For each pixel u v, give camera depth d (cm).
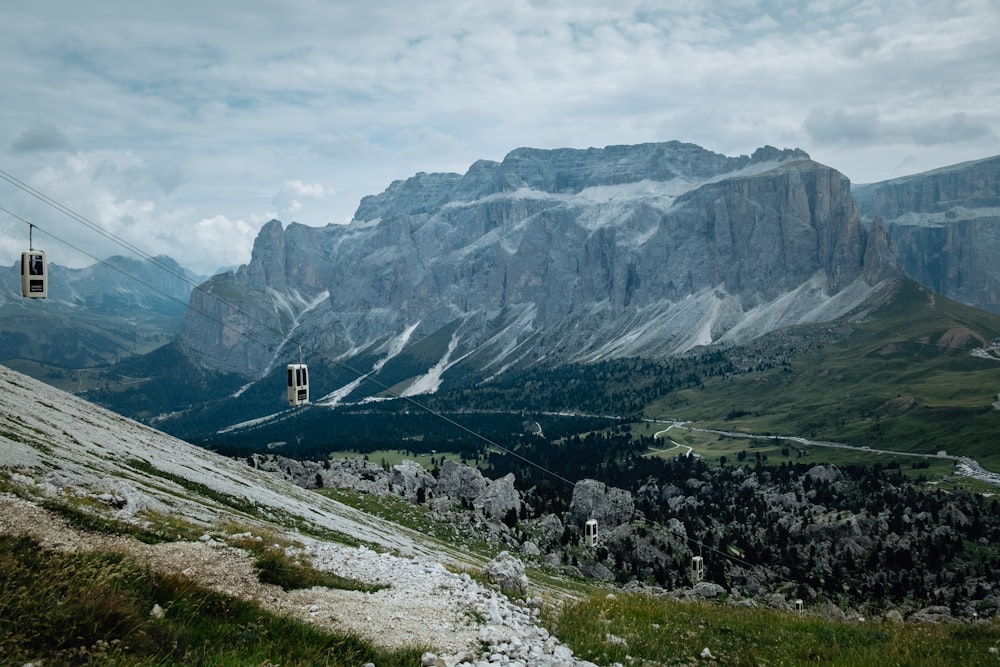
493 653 2477
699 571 8912
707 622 3359
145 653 1928
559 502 18712
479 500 16112
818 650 3031
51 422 7462
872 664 2811
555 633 2912
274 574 2808
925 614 9650
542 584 8512
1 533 2459
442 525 13350
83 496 3738
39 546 2452
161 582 2358
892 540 16538
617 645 2834
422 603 2858
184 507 5694
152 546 2903
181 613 2225
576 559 14225
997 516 18162
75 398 11062
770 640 3156
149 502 4700
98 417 9912
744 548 17088
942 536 16588
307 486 15162
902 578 14862
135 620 2031
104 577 2211
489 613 2881
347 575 3136
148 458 7931
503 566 3697
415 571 3334
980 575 14900
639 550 15025
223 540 3244
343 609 2620
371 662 2200
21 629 1838
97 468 6081
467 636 2583
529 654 2530
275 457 16562
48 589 2052
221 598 2391
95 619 1972
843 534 17038
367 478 17000
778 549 17112
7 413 6775
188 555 2848
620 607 3453
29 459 5091
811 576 15112
